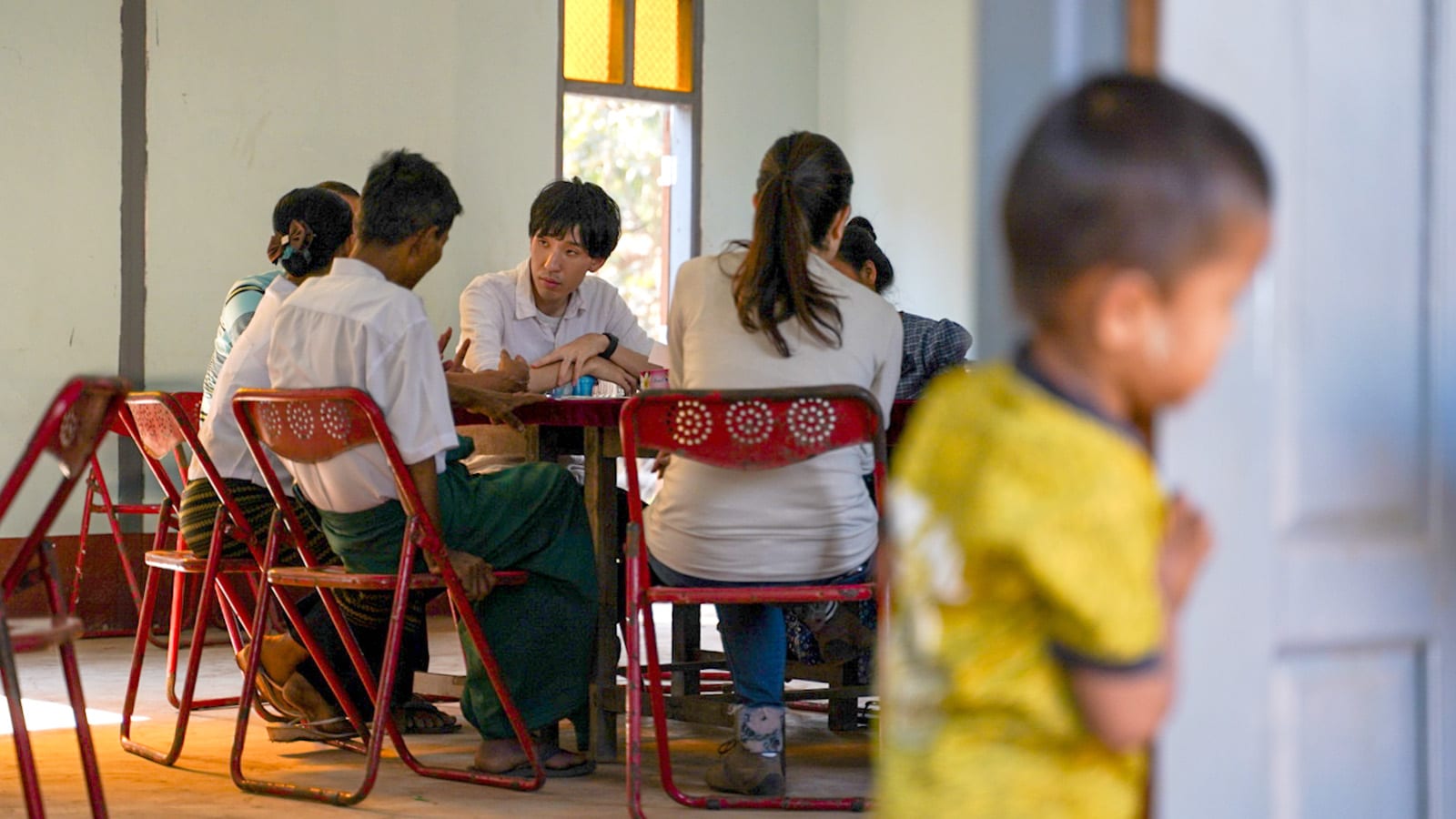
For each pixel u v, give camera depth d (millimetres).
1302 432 1547
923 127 8039
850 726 4375
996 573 1252
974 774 1273
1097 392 1245
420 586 3428
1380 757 1595
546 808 3314
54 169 6707
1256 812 1509
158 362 6906
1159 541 1326
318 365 3352
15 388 6629
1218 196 1165
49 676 5484
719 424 2980
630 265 8242
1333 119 1570
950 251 7891
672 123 8297
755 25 8438
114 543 6703
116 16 6805
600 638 3799
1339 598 1557
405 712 4371
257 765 3836
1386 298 1590
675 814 3230
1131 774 1312
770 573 3154
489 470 4340
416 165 3576
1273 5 1533
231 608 4234
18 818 3252
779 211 3197
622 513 4195
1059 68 1504
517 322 4945
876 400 2938
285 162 7156
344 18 7270
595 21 7980
